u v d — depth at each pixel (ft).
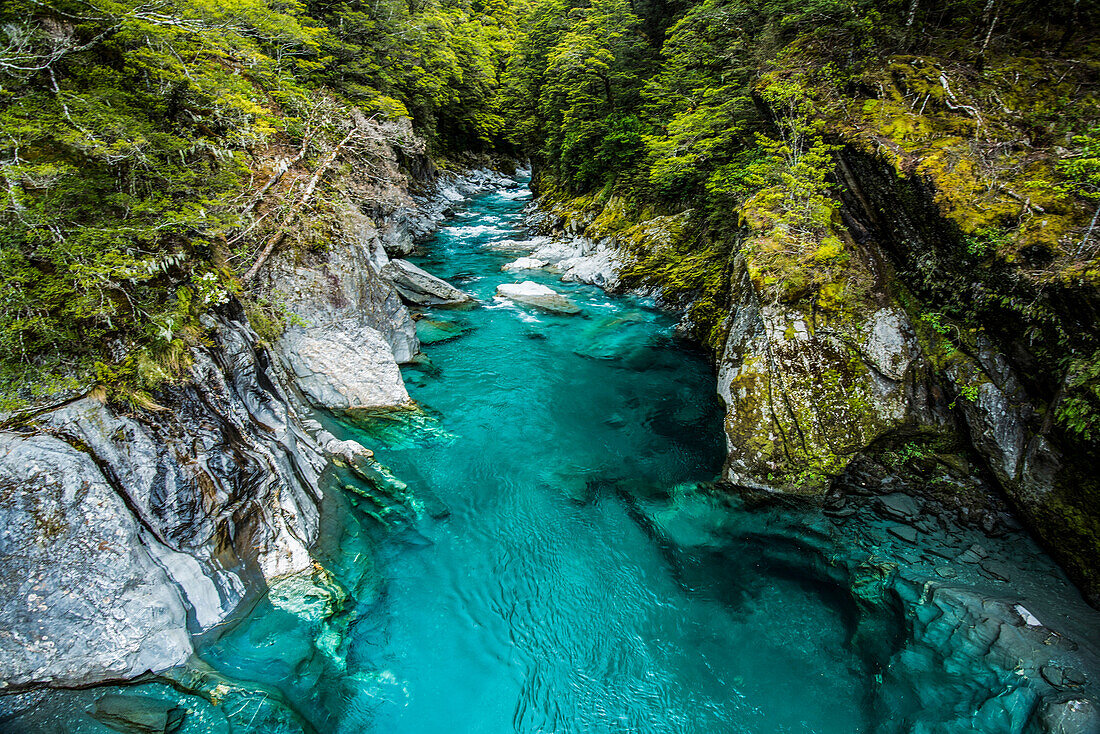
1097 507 21.12
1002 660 18.56
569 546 25.95
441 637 20.98
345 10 76.13
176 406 21.61
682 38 60.85
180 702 16.44
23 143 19.31
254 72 42.88
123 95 25.32
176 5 29.22
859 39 38.65
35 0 21.75
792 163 35.99
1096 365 21.13
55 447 17.43
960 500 26.05
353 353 36.55
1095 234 22.97
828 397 29.27
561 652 20.88
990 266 25.53
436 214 102.58
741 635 21.66
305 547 22.93
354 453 29.78
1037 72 31.17
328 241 38.86
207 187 29.09
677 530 27.20
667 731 18.33
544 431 35.53
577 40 78.64
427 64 100.73
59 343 19.47
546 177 112.98
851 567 24.18
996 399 25.68
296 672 18.60
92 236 20.83
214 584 19.74
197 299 25.59
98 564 17.07
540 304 57.67
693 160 55.11
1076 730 15.61
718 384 38.65
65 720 15.25
